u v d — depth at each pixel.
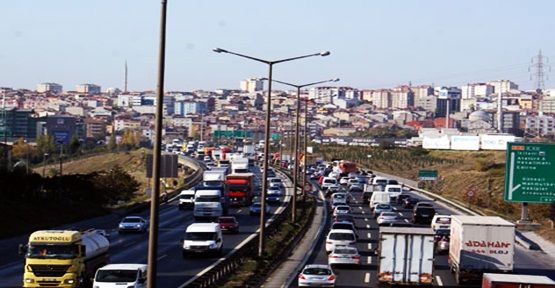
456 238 104.69
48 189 197.75
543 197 153.25
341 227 146.00
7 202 173.50
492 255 99.25
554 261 131.88
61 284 85.00
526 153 153.75
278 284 95.56
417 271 94.06
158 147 53.78
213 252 121.06
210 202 187.25
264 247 117.62
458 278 100.00
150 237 53.72
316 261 120.19
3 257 121.44
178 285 90.50
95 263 93.44
